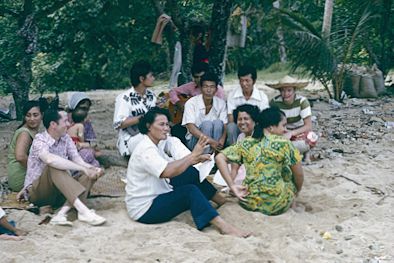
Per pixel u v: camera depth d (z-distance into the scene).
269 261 4.72
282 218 5.59
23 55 11.84
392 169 7.53
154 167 5.36
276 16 12.88
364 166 7.65
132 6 12.69
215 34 9.49
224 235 5.25
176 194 5.48
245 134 6.30
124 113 7.18
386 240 5.24
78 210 5.54
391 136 9.43
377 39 15.66
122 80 23.09
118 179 7.07
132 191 5.57
